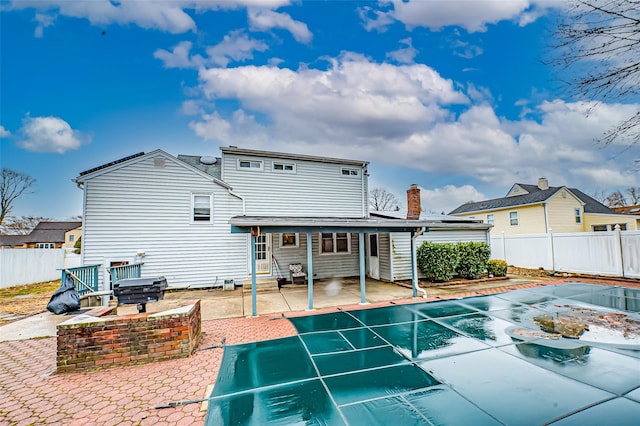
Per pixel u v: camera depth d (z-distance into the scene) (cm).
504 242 1451
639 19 368
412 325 603
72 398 334
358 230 805
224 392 346
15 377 389
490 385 353
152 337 438
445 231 1248
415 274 888
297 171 1235
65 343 407
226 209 1093
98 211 948
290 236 1187
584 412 296
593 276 1112
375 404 317
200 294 948
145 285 501
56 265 1480
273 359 441
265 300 850
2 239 3622
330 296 901
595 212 2178
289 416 297
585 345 471
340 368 408
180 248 1026
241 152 1150
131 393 345
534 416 291
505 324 595
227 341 522
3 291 1092
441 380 368
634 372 379
